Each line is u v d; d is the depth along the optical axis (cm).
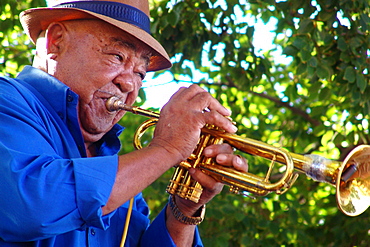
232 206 563
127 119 669
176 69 546
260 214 594
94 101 245
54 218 196
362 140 570
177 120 226
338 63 523
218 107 235
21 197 194
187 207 262
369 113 527
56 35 252
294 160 236
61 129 235
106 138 266
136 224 275
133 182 210
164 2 540
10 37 573
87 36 247
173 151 221
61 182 199
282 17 550
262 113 693
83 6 253
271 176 586
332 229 588
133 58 252
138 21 257
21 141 206
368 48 506
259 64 561
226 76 625
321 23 521
